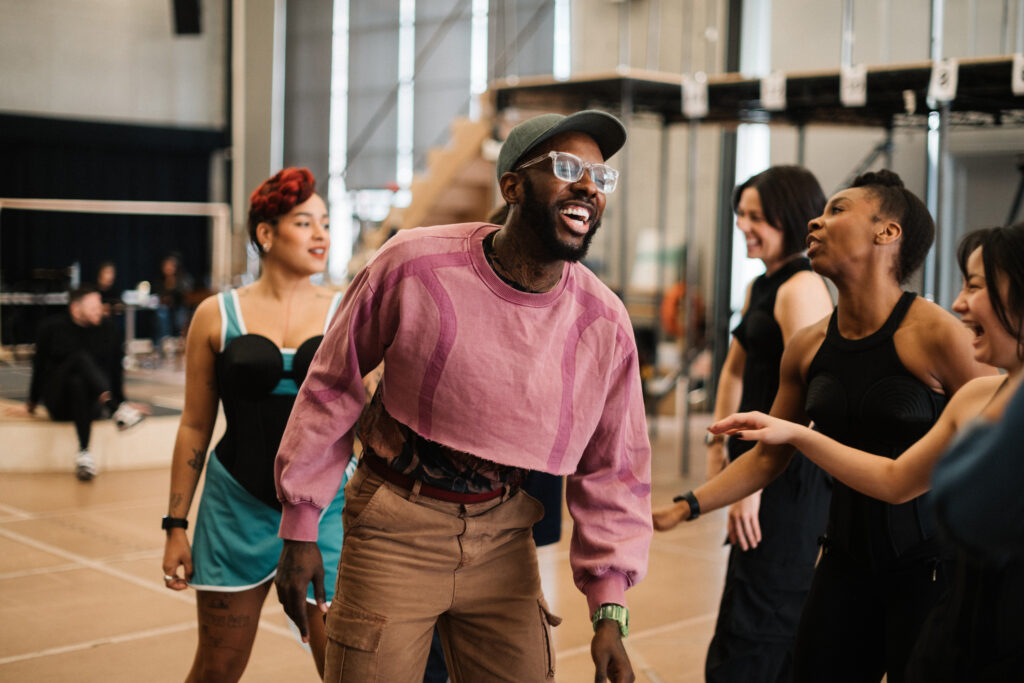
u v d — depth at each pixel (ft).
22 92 60.13
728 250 38.55
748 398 10.13
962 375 7.22
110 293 49.78
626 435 6.79
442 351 6.14
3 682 12.35
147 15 63.21
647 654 13.62
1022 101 22.47
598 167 5.99
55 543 19.42
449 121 55.98
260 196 9.14
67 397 26.30
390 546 6.42
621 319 6.57
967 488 3.15
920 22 32.55
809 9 35.65
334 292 9.48
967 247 6.23
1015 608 5.50
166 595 16.17
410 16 57.82
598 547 6.70
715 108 26.20
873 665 7.82
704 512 8.13
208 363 9.03
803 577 9.68
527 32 45.88
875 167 33.32
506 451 6.21
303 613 6.60
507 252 6.22
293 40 63.52
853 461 6.98
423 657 6.60
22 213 59.62
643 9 42.14
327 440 6.49
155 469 27.45
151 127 62.34
